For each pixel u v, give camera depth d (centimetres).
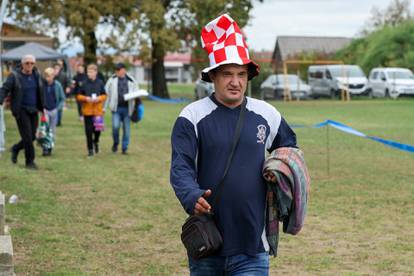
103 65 5025
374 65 5778
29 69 1460
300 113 3481
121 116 1819
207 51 486
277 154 476
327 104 4366
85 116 1772
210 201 471
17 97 1458
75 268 774
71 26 4797
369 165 1620
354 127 2653
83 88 1759
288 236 927
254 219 473
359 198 1191
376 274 754
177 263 805
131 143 2122
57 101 1870
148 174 1477
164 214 1070
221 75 475
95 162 1662
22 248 856
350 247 869
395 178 1419
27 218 1023
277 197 473
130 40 4906
